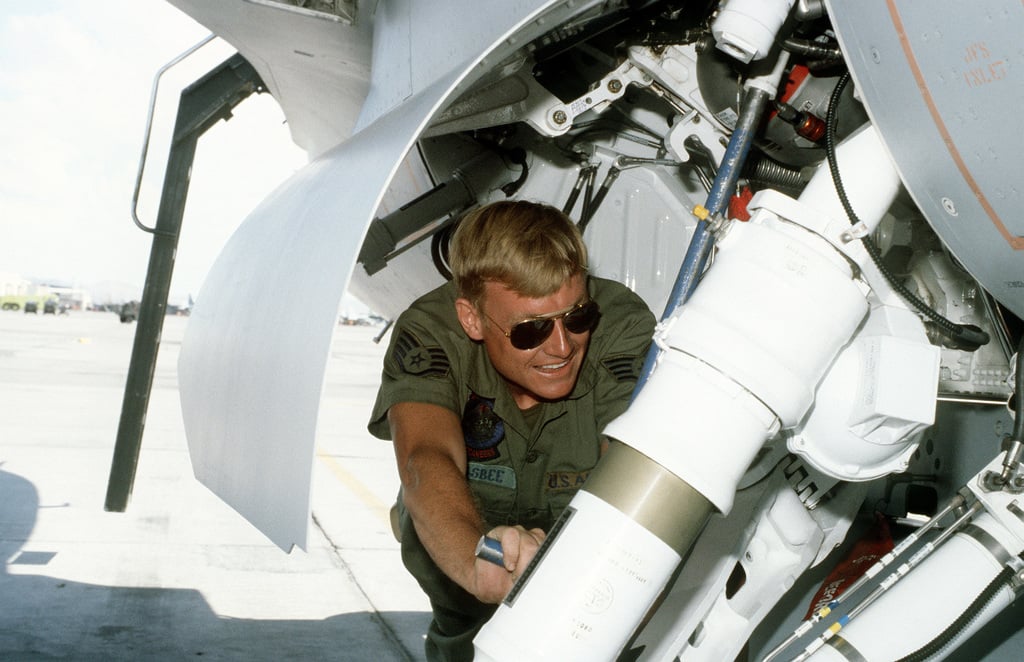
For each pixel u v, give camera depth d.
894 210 1.87
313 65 2.85
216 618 3.62
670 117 2.36
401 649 3.39
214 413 2.12
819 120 1.76
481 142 2.58
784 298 1.24
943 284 1.90
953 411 1.97
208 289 2.68
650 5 1.94
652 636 1.70
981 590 1.36
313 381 1.44
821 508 1.88
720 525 1.71
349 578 4.32
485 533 1.42
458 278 1.57
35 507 5.36
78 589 3.89
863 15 1.28
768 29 1.40
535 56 2.00
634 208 2.50
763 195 1.33
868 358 1.33
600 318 1.78
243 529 5.13
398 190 3.05
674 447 1.19
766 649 2.16
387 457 8.34
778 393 1.22
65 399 11.41
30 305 60.62
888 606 1.38
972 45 1.15
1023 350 1.37
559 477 1.83
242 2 2.62
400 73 2.13
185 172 3.89
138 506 5.54
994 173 1.25
